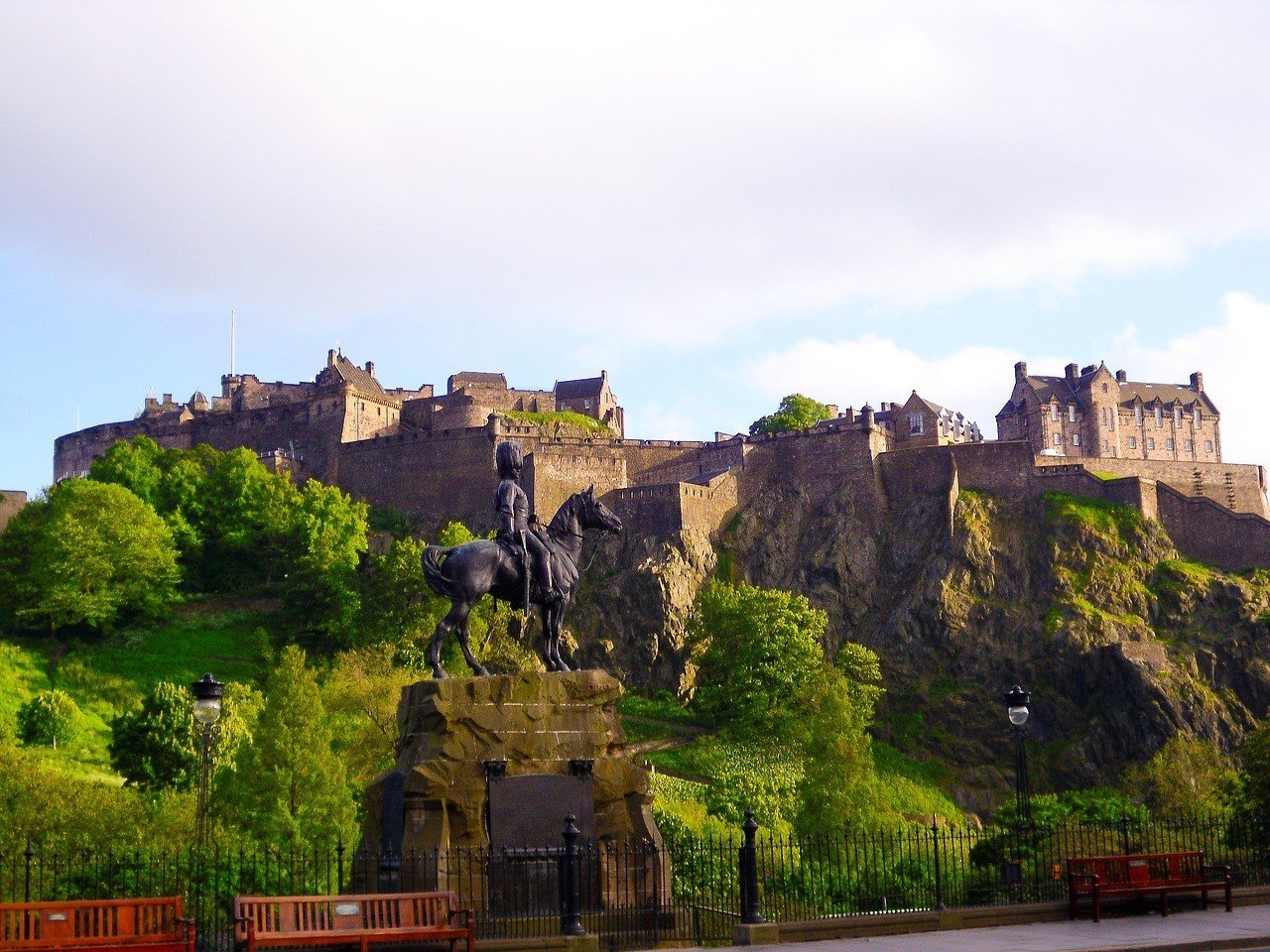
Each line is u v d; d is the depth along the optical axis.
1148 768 116.19
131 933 27.17
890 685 143.62
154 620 143.62
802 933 31.67
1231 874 38.56
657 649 139.88
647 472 164.88
